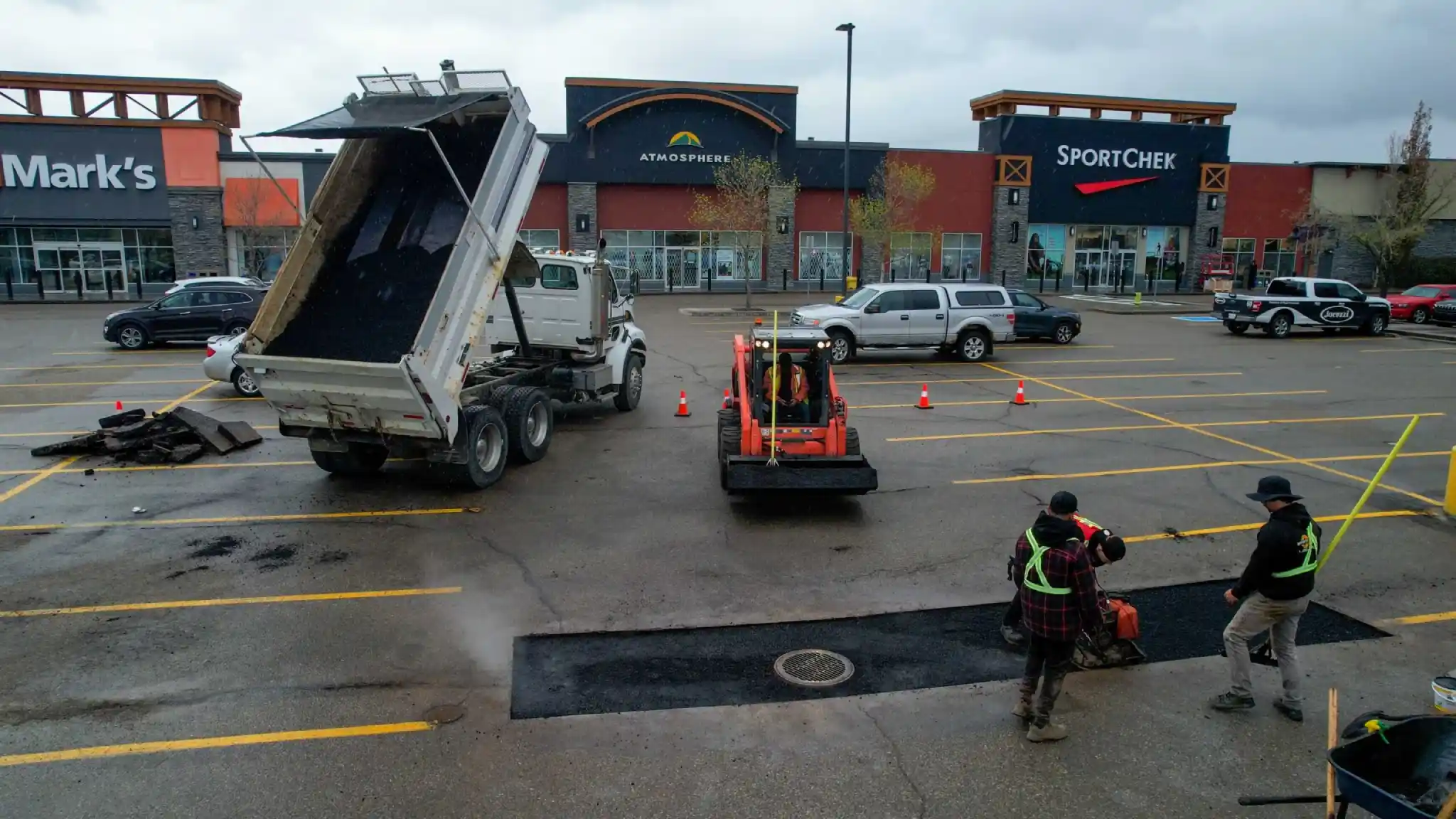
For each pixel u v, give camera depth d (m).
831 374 10.34
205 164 37.69
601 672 6.34
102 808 4.79
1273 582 5.56
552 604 7.47
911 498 10.50
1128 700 6.04
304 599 7.52
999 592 7.82
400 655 6.54
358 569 8.18
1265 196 47.78
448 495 10.49
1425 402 16.69
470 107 10.33
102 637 6.78
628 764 5.23
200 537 9.02
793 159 42.47
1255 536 9.26
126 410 15.12
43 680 6.12
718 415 11.80
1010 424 14.59
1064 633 5.25
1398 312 32.34
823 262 44.66
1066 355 23.09
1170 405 16.38
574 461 12.11
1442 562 8.58
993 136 45.34
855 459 9.80
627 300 15.88
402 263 9.90
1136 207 46.69
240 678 6.19
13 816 4.70
